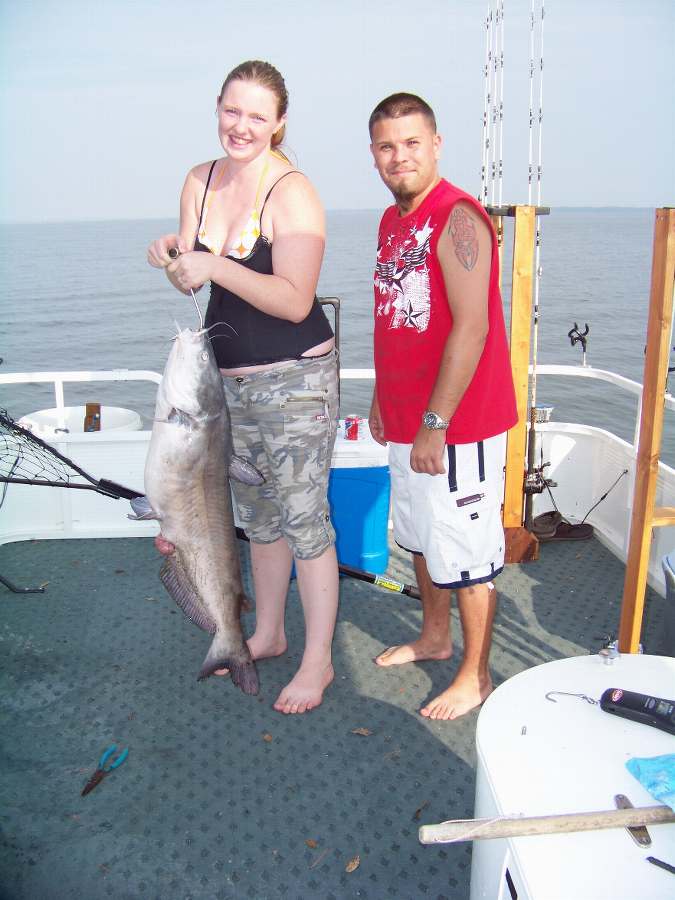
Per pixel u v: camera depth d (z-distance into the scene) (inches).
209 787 105.5
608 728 71.6
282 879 91.3
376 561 163.2
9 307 1482.5
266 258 104.6
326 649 123.0
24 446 163.2
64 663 133.8
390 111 99.5
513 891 60.1
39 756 111.5
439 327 104.4
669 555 118.6
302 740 114.6
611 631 142.9
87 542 180.4
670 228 103.0
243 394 112.7
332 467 155.6
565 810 62.8
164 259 95.8
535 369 161.9
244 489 123.0
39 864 93.0
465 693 119.3
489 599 115.6
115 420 233.6
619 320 1020.5
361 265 2012.8
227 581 108.1
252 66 97.5
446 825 60.5
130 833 97.9
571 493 187.3
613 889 56.0
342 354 859.4
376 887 90.1
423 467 103.7
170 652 137.0
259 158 104.3
